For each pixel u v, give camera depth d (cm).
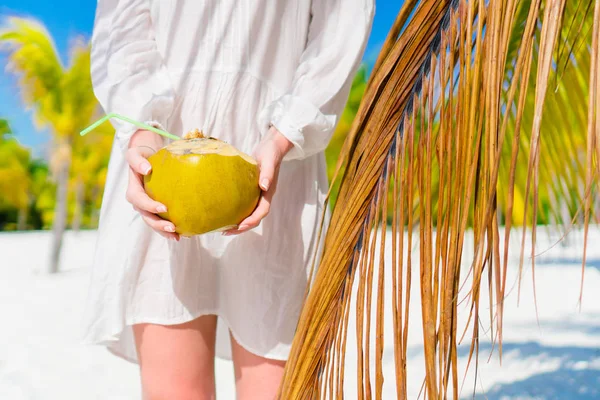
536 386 397
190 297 170
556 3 85
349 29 165
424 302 102
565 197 186
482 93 96
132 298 170
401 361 105
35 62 1367
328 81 162
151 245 169
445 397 97
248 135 173
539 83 85
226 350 209
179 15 172
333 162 1927
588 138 81
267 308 171
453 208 100
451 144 102
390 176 114
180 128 172
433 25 108
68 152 1414
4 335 646
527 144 190
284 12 173
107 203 174
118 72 170
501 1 93
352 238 121
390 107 114
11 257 1716
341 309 123
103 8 183
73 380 470
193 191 132
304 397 128
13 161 3466
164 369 171
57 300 930
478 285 92
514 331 562
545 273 844
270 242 171
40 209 3562
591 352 477
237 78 171
